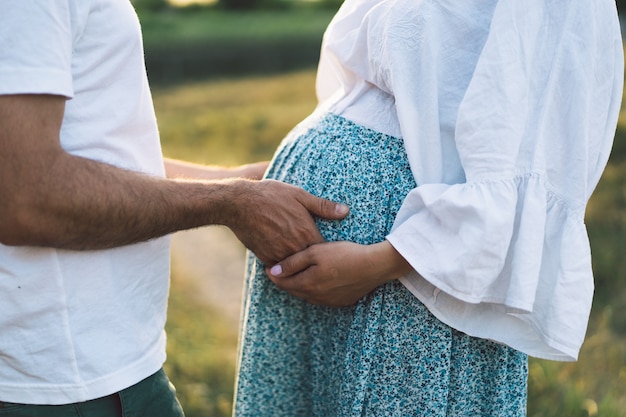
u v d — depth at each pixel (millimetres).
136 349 1518
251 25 24453
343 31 1729
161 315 1601
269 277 1740
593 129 1515
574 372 3191
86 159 1364
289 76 17938
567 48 1482
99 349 1462
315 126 1754
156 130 1547
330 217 1639
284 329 1836
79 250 1409
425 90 1547
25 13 1254
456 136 1502
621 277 4105
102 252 1450
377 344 1635
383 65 1592
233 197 1568
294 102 12789
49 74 1272
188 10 26391
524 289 1454
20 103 1263
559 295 1492
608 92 1522
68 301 1421
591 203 5137
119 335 1489
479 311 1575
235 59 20312
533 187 1474
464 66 1548
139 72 1466
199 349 3582
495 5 1534
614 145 6332
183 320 3969
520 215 1479
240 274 4902
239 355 1938
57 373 1438
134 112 1464
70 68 1327
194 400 3107
